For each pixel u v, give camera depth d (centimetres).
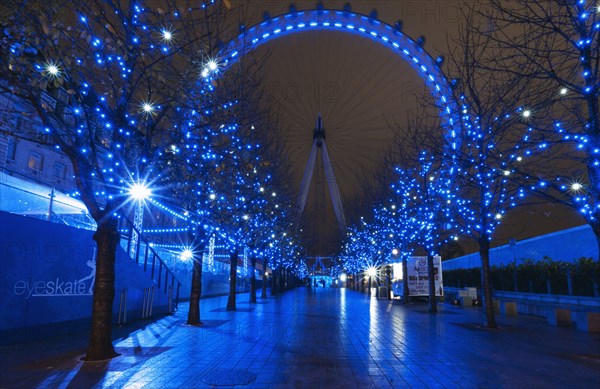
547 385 714
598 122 960
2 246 1027
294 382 723
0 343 1010
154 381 719
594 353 1005
